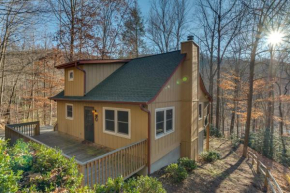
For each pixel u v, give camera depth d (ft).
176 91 26.02
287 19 37.27
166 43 76.79
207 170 24.66
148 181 12.51
